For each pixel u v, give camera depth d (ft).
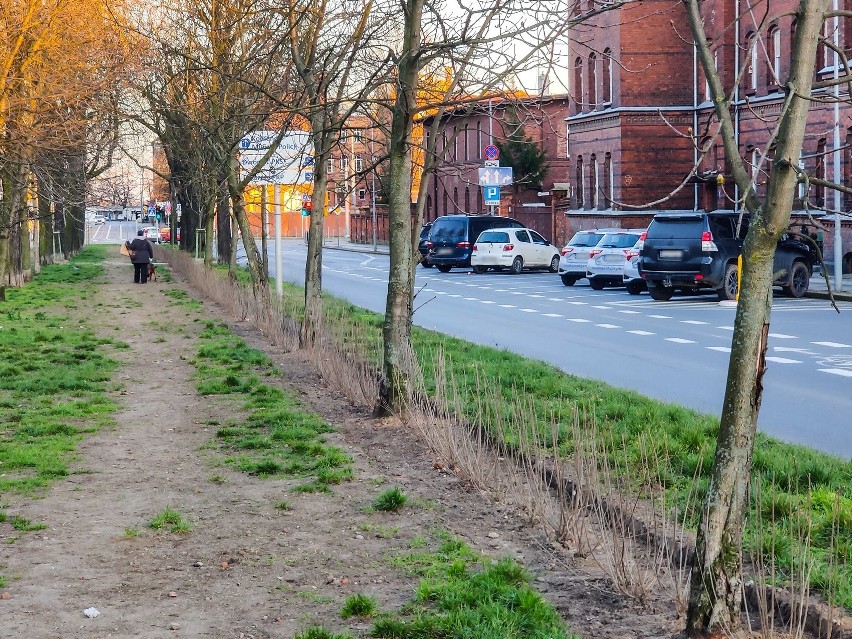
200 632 18.37
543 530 23.97
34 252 154.40
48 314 87.66
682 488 26.58
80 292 114.93
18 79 78.33
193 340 67.26
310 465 31.17
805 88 16.81
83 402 44.16
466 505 26.30
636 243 110.11
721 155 155.33
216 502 27.37
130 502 27.61
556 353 60.80
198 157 98.78
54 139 80.28
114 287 124.77
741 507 17.31
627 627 18.16
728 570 17.20
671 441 30.55
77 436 36.81
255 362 54.65
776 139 17.02
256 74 70.69
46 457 32.78
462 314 87.76
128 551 23.25
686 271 98.58
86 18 83.35
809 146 125.59
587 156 181.06
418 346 57.98
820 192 125.49
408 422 35.91
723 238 98.58
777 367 53.16
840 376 50.03
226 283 93.35
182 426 38.52
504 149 193.36
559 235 197.67
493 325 78.07
